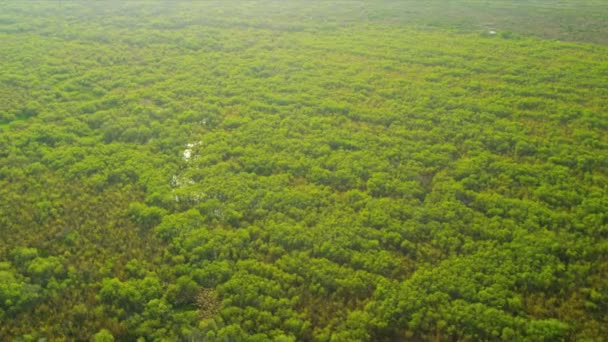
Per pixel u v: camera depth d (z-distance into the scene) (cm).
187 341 3272
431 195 4469
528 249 3838
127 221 4272
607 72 6688
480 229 4059
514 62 7181
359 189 4619
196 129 5647
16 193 4572
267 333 3316
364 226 4144
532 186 4547
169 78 6900
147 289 3597
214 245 3969
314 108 5997
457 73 6881
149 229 4200
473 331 3303
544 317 3381
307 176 4778
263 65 7244
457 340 3284
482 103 5984
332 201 4453
